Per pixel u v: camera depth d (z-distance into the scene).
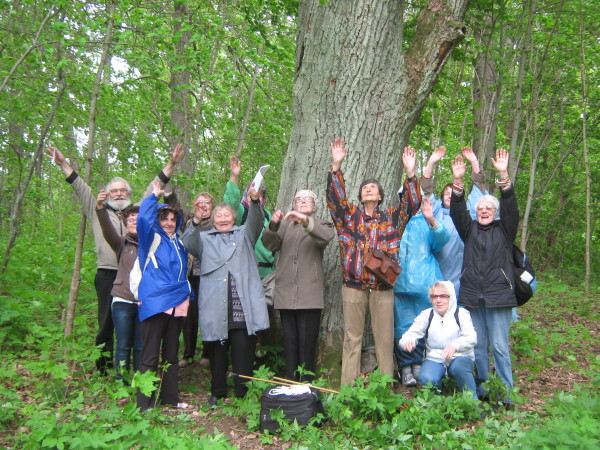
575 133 11.71
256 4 7.28
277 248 4.48
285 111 9.38
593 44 9.10
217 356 4.25
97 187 11.79
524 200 12.95
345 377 4.27
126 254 4.39
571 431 2.91
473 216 5.05
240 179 13.39
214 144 10.62
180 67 6.02
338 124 4.89
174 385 4.13
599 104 10.55
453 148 12.47
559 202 12.84
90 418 3.53
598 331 7.19
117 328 4.34
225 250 4.32
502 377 4.26
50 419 3.25
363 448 3.40
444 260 4.81
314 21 4.98
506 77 8.65
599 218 13.36
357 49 4.83
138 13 5.75
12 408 3.65
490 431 3.52
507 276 4.18
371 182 4.29
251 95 8.93
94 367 4.67
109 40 4.93
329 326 4.75
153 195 4.02
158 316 4.00
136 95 9.20
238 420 3.94
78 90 7.34
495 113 8.80
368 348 4.75
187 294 4.14
